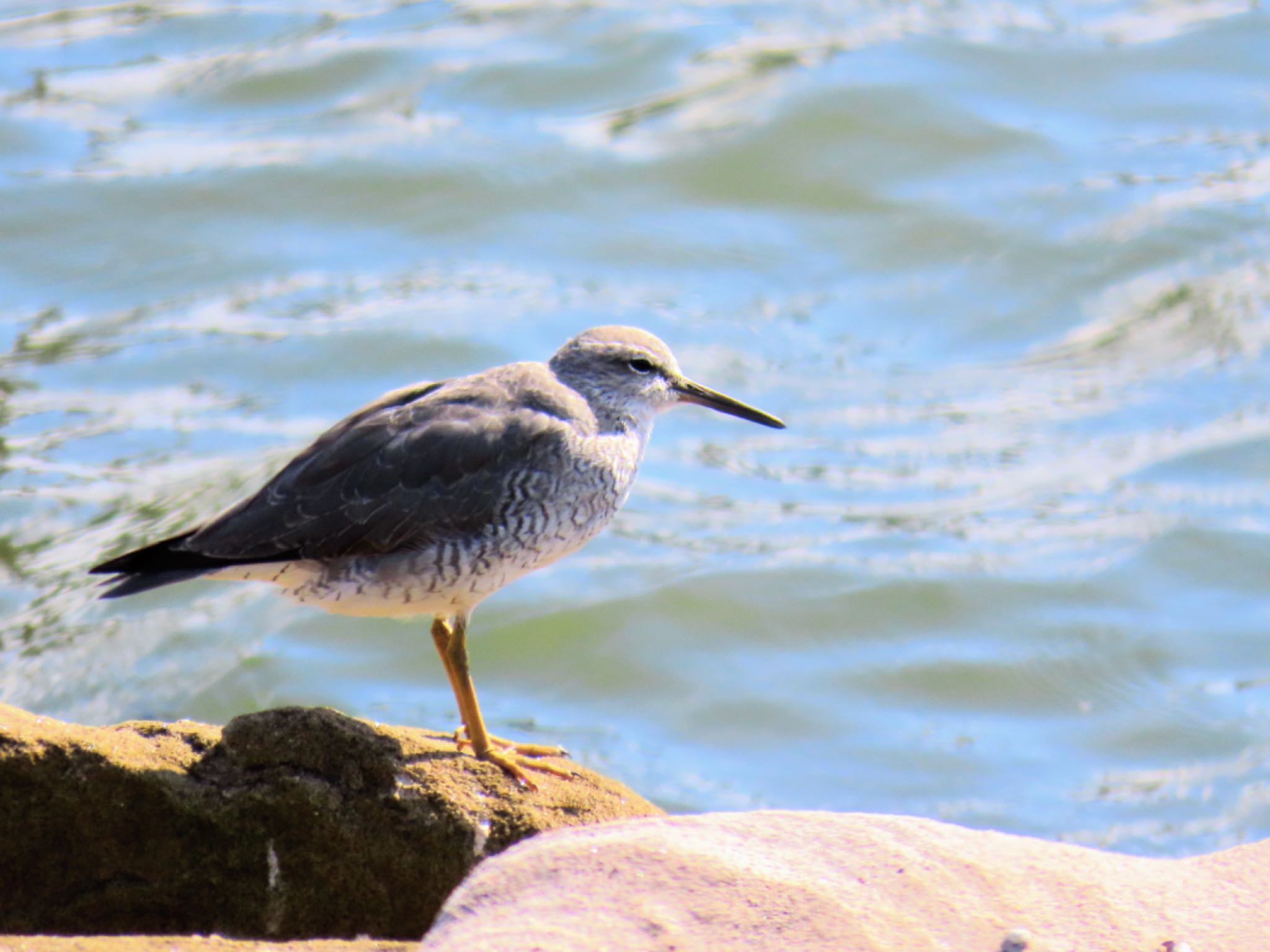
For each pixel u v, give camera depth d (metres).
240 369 16.98
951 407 17.09
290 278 18.52
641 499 16.16
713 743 12.80
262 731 7.69
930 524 15.61
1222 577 14.62
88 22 23.50
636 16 23.20
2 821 7.41
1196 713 13.00
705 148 20.42
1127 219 19.31
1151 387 17.23
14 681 12.86
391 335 17.34
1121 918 6.02
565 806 7.94
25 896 7.52
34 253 18.67
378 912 7.76
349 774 7.74
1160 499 15.67
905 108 20.92
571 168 20.11
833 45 22.31
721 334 17.86
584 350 9.64
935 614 14.31
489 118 21.17
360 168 20.00
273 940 7.67
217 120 21.19
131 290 18.25
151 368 16.97
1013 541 15.19
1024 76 21.67
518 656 13.85
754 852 6.29
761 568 14.95
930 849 6.34
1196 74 21.84
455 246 19.08
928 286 18.67
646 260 19.05
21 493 14.88
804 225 19.48
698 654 13.91
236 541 8.62
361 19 23.31
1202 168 20.06
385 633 14.02
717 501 16.12
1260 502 15.52
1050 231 19.19
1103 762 12.52
